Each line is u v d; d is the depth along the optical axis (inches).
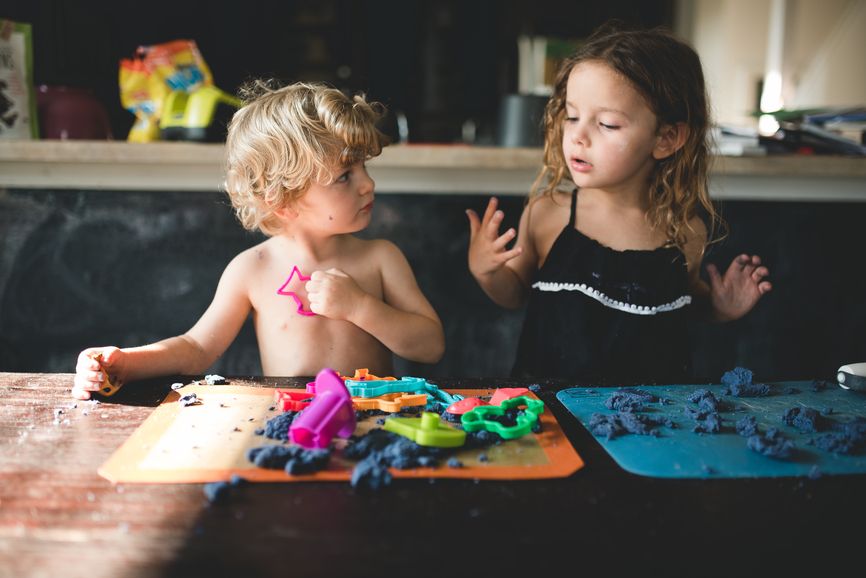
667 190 43.0
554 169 46.0
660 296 43.1
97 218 61.6
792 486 23.3
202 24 98.7
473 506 21.6
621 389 32.8
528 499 22.1
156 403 30.0
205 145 56.2
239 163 37.9
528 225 47.0
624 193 43.1
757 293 43.9
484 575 18.2
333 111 36.0
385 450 24.8
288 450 24.3
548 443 26.2
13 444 25.5
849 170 55.7
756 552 19.5
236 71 106.0
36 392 31.1
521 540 19.8
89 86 75.0
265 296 39.8
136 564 18.5
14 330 63.1
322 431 25.1
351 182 37.3
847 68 116.0
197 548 19.2
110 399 30.4
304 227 39.5
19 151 55.7
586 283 43.1
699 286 47.5
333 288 37.4
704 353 64.6
